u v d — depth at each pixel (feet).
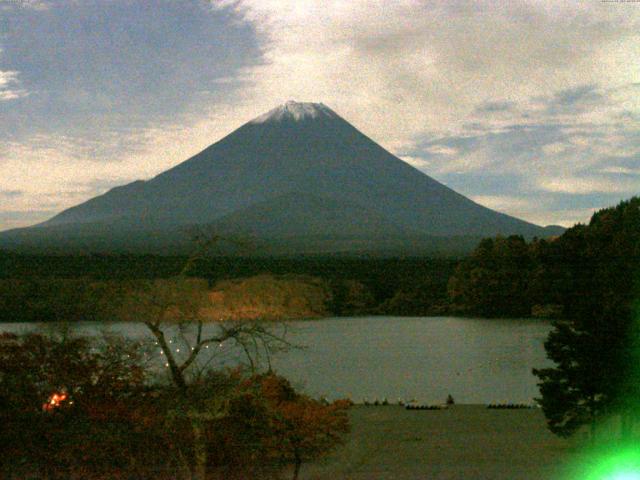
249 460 85.61
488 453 115.14
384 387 197.47
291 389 105.40
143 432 78.95
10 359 80.53
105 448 77.87
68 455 77.25
